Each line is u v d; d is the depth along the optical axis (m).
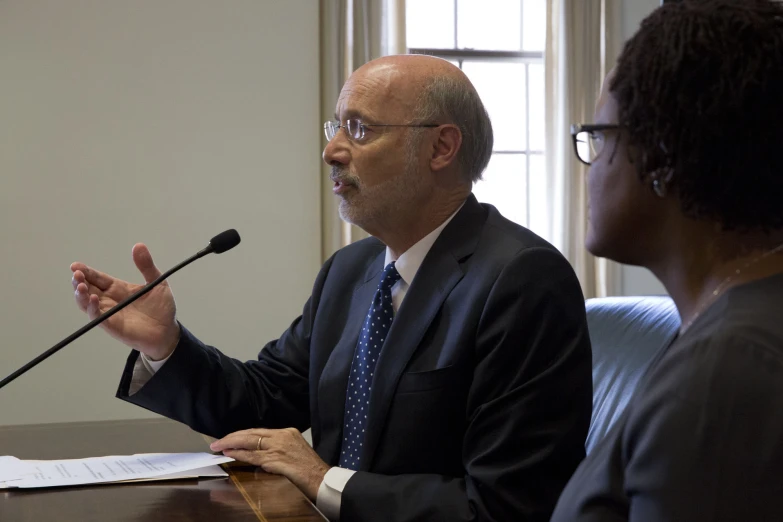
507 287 1.52
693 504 0.66
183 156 3.85
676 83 0.75
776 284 0.73
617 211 0.83
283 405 1.91
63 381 3.71
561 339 1.50
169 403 1.77
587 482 0.82
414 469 1.55
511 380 1.49
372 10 4.08
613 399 1.77
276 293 3.96
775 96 0.72
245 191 3.93
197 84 3.87
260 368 1.94
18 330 3.67
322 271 2.01
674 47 0.75
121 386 1.75
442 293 1.62
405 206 1.73
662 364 0.74
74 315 3.72
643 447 0.70
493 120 4.62
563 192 4.38
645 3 4.48
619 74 0.81
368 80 1.75
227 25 3.91
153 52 3.82
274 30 3.96
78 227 3.73
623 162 0.82
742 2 0.74
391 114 1.72
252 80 3.94
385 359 1.61
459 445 1.55
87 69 3.74
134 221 3.79
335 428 1.72
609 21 4.40
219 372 1.81
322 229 4.05
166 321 1.71
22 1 3.67
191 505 1.23
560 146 4.39
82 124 3.73
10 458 1.52
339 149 1.75
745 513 0.64
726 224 0.76
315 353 1.84
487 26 4.62
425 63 1.77
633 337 1.83
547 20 4.44
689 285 0.80
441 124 1.72
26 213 3.68
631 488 0.71
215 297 3.89
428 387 1.55
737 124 0.73
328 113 4.02
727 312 0.72
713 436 0.66
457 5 4.59
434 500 1.41
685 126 0.74
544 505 1.41
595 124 0.84
